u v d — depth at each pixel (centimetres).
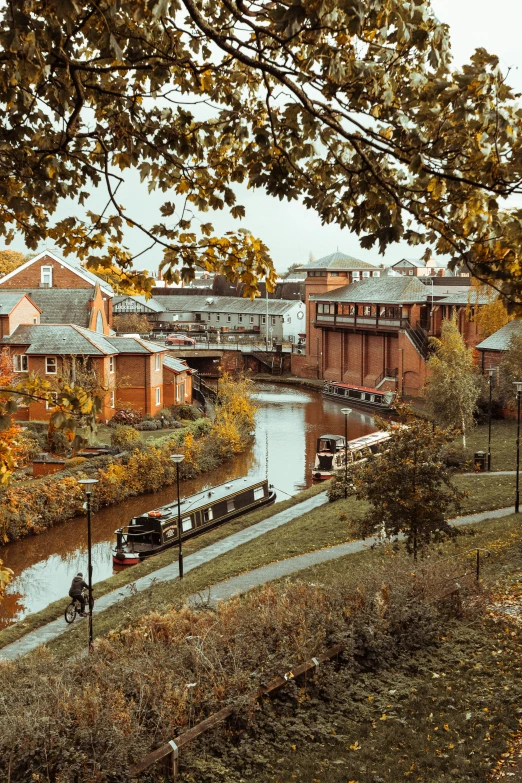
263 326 11781
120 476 3909
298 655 1120
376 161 702
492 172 637
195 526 3312
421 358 7100
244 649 1116
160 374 5666
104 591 2583
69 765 827
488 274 686
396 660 1236
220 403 6212
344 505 3372
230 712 980
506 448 4369
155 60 756
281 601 1316
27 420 4756
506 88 619
